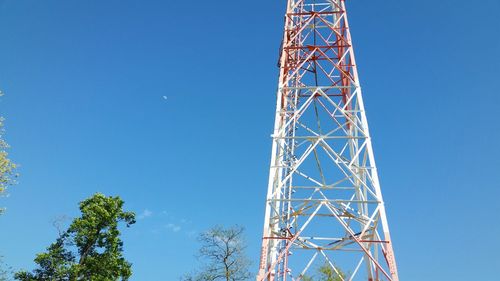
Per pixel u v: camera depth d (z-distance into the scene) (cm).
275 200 1647
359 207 1881
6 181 2522
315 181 1911
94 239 3572
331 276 3259
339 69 1988
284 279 1895
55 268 3388
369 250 1800
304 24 2183
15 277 3406
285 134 2012
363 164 1817
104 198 3794
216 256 3416
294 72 2022
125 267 3653
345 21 2120
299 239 1834
